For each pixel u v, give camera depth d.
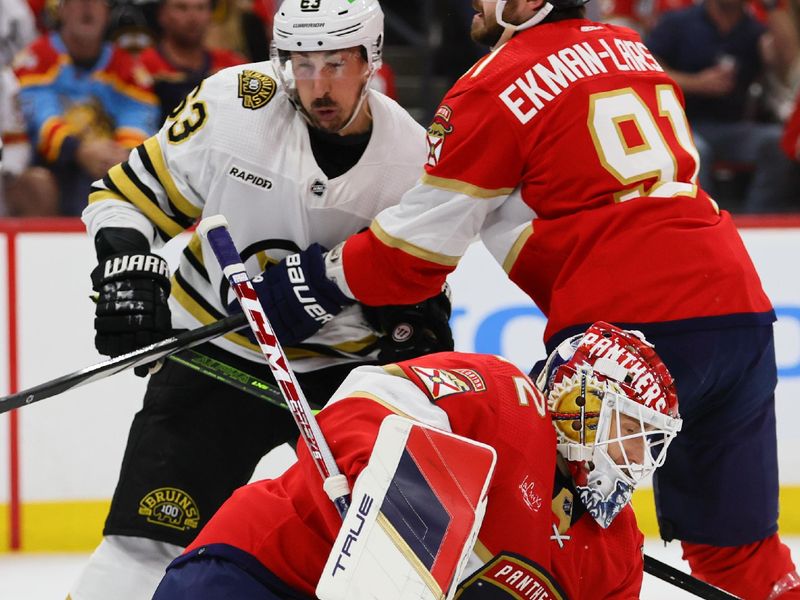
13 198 16.11
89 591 8.81
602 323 6.82
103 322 8.39
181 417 9.05
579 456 6.70
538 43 8.02
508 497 6.42
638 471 6.71
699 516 8.45
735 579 8.51
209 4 16.23
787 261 14.05
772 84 17.69
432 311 8.81
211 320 9.19
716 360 7.82
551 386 6.83
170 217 8.91
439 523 5.97
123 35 16.08
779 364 14.05
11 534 13.64
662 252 7.75
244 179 8.57
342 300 8.39
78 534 13.69
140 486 8.94
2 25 15.91
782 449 14.12
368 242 8.21
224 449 9.09
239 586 6.51
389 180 8.67
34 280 13.43
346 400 6.56
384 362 8.88
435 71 18.64
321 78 8.18
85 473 13.64
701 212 7.98
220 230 7.41
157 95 16.30
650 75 8.20
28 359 13.47
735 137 17.69
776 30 17.55
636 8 18.12
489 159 7.89
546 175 7.87
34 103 15.95
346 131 8.53
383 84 17.38
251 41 16.72
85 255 13.49
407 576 5.89
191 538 8.97
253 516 6.66
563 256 7.91
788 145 17.62
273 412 9.16
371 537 5.94
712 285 7.78
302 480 6.64
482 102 7.88
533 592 6.50
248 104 8.58
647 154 7.91
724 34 17.53
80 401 13.58
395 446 6.05
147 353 8.26
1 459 13.55
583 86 7.87
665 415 6.67
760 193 17.80
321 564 6.50
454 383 6.53
